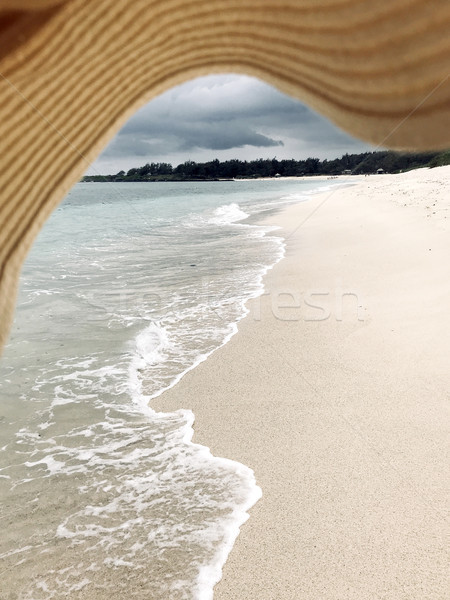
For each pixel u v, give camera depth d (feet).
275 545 11.56
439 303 24.97
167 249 51.37
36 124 1.34
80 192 253.44
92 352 23.21
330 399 17.76
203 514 12.72
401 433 15.34
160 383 20.22
